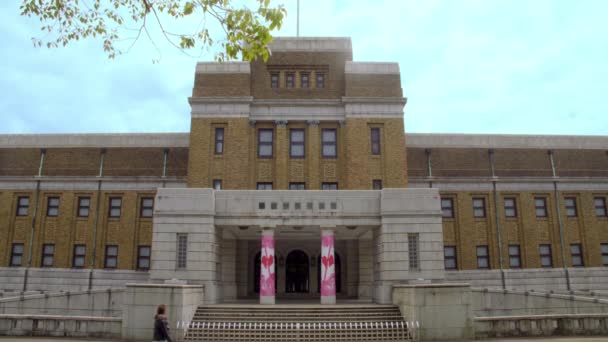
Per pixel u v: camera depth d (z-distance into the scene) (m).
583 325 22.92
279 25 12.75
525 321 22.84
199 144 36.47
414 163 42.94
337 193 29.53
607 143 45.44
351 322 23.64
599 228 43.47
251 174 36.88
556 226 43.00
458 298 22.78
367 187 36.00
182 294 22.64
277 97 38.25
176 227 28.50
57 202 42.56
